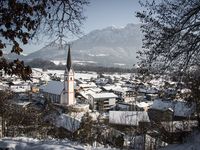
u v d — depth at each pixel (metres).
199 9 12.09
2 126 20.62
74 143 14.01
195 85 13.23
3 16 6.82
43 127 26.38
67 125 35.09
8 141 12.39
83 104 92.19
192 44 12.34
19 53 7.00
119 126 42.84
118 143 24.73
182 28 12.38
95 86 147.75
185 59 12.58
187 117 16.45
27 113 27.34
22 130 22.80
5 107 25.91
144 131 22.16
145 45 12.81
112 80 186.12
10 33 6.88
